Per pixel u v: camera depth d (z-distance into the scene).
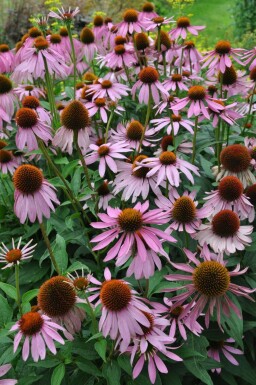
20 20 2.55
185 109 1.10
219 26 3.04
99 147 1.00
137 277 0.73
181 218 0.85
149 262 0.73
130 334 0.71
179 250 0.94
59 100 1.28
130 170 0.98
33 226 1.02
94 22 1.41
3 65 1.23
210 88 1.17
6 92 1.09
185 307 0.77
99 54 1.38
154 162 0.94
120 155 0.98
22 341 0.76
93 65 1.37
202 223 0.91
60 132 0.93
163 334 0.75
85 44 1.32
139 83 1.07
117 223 0.75
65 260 0.84
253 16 2.65
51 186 0.84
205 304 0.76
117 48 1.21
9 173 1.12
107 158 0.98
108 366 0.75
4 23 2.55
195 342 0.82
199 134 1.15
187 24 1.26
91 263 0.98
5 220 1.11
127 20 1.23
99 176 1.03
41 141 0.94
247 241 0.84
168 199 0.94
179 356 0.79
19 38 2.57
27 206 0.81
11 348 0.78
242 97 1.20
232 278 0.89
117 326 0.71
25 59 1.10
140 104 1.12
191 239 0.93
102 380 0.79
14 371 0.81
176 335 0.83
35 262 1.03
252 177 0.94
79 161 1.01
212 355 0.89
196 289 0.75
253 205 0.94
